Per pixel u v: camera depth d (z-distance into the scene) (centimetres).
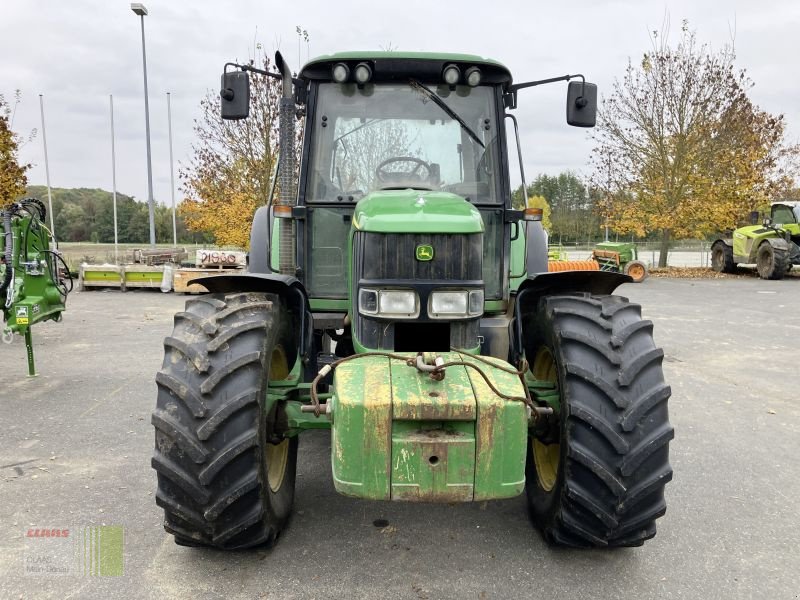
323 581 281
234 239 1747
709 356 769
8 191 1834
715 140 2078
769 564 302
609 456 268
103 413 521
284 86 361
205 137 1762
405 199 320
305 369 340
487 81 373
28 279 651
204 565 292
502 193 373
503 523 339
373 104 375
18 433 470
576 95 378
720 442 470
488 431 246
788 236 1828
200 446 257
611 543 283
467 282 292
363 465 247
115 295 1323
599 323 284
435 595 272
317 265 376
